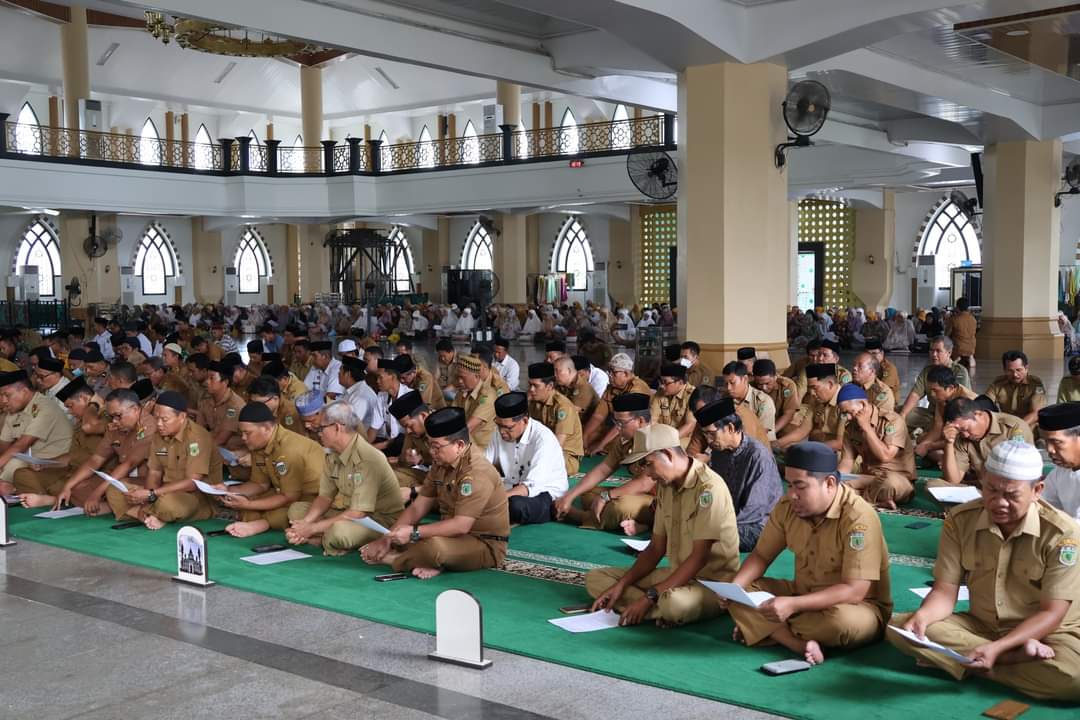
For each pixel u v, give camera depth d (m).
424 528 5.30
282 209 25.45
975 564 3.75
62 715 3.60
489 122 27.80
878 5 9.50
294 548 5.88
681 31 9.62
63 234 25.02
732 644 4.19
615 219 30.06
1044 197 17.25
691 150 10.57
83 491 6.98
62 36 23.97
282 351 13.05
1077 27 10.77
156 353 13.34
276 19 10.25
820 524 4.04
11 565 5.61
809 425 7.35
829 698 3.61
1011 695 3.60
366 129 35.97
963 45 11.88
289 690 3.79
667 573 4.59
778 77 10.58
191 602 4.89
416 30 11.48
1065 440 4.54
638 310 26.41
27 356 12.71
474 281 24.58
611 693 3.72
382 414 8.25
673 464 4.43
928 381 6.82
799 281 28.42
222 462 7.10
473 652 3.98
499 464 6.63
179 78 31.72
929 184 23.70
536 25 12.56
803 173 21.20
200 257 33.34
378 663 4.05
